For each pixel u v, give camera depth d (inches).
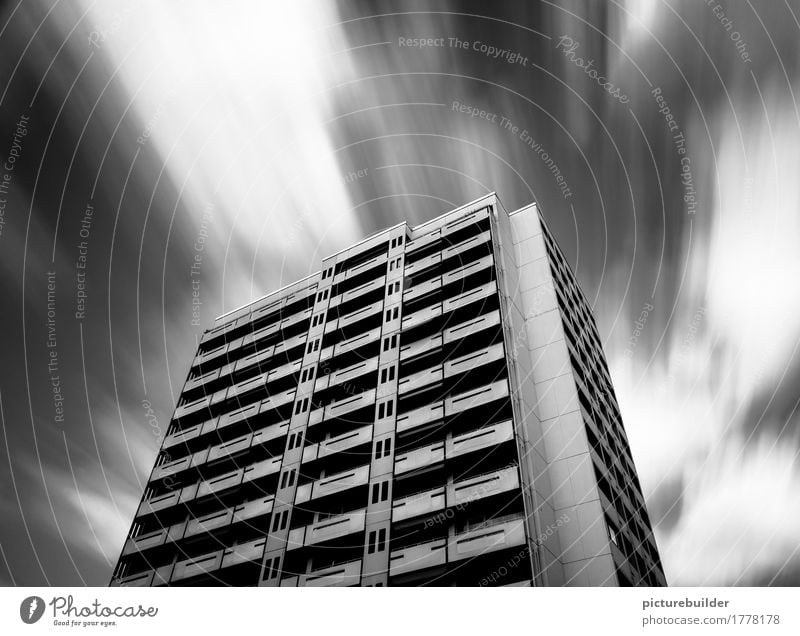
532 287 1106.7
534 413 898.7
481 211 1230.3
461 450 844.6
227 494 1133.1
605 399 1222.9
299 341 1349.7
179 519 1180.5
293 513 960.3
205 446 1312.7
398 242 1353.3
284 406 1221.7
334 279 1427.2
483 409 889.5
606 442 1027.3
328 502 949.8
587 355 1190.9
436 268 1205.1
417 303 1170.0
